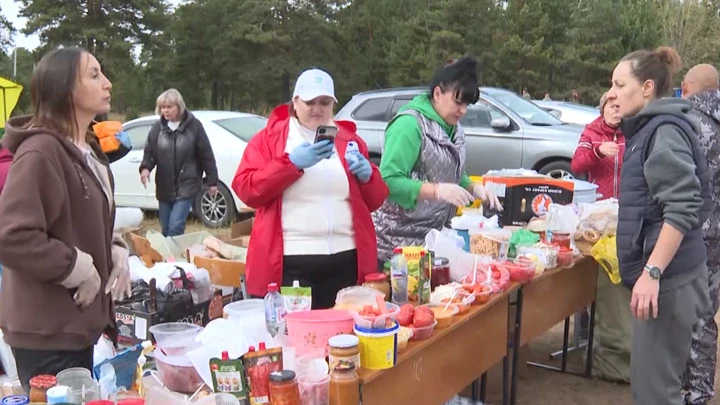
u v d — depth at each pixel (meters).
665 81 2.67
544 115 9.00
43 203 2.02
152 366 2.21
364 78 37.25
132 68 35.62
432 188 2.99
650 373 2.65
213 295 3.55
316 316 2.24
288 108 2.93
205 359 2.01
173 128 5.64
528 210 4.08
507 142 8.45
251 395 1.91
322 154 2.62
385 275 2.81
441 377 2.66
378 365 2.13
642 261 2.59
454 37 31.69
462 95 3.12
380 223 3.39
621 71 2.72
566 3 32.91
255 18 34.69
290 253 2.80
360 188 2.93
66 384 1.95
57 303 2.11
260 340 2.11
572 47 30.98
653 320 2.60
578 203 4.14
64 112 2.15
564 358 4.35
